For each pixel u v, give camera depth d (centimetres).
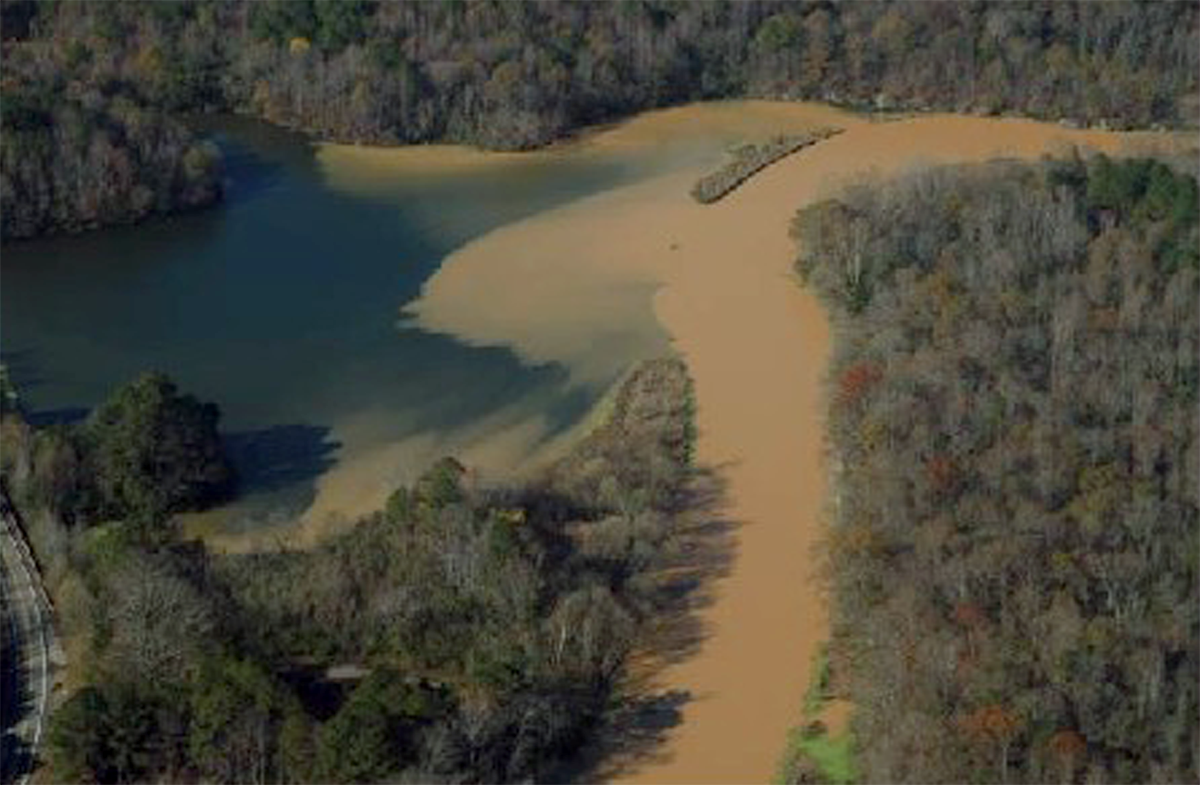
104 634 16000
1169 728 14500
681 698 16450
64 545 17812
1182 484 17912
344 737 14200
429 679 16012
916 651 15438
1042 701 14638
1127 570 16288
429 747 14412
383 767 14150
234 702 14562
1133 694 14912
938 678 15062
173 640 15512
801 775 15325
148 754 14662
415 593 16588
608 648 16712
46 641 16700
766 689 16575
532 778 14938
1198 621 15775
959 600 16062
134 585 16000
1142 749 14538
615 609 16825
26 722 15588
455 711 14962
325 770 14188
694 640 17300
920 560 16688
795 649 17138
